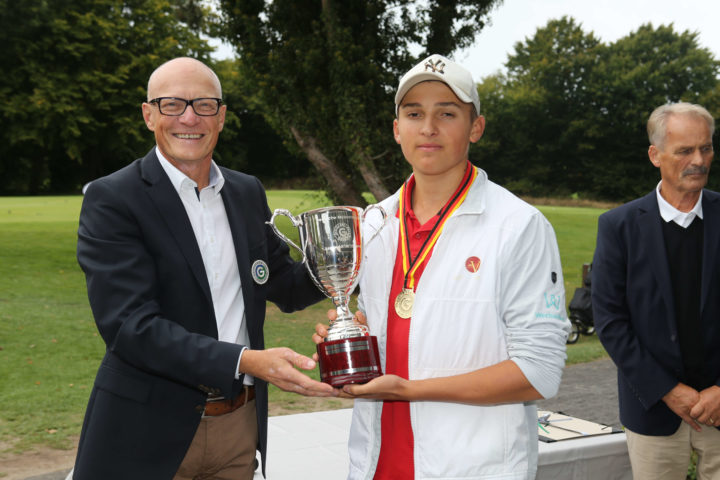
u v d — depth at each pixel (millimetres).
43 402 5621
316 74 11398
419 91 1700
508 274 1655
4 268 12344
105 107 37344
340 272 1865
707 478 2424
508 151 56562
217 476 2135
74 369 6684
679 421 2408
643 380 2371
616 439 2879
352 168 12070
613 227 2520
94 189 1891
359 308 1936
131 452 1862
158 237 1879
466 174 1776
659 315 2387
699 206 2400
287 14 11672
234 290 2076
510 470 1627
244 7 11648
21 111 36156
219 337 2025
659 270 2383
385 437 1785
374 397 1595
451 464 1629
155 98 1943
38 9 34438
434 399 1585
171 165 1985
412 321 1697
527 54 61312
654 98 51281
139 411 1868
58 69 36969
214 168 2105
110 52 37719
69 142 38344
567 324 1673
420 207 1831
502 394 1577
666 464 2455
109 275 1786
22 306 9414
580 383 6871
